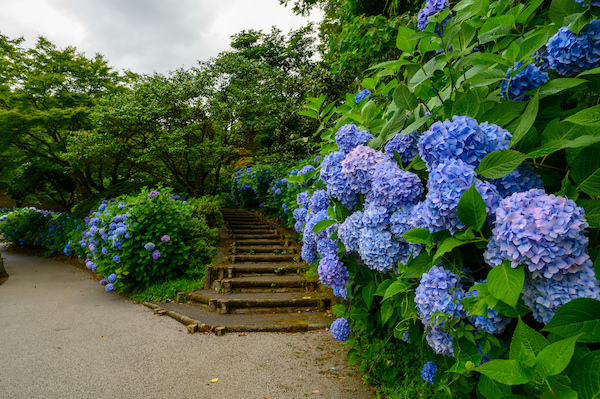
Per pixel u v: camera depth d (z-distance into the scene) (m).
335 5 9.08
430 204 1.17
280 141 11.45
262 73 13.83
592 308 0.87
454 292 1.33
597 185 1.04
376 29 4.71
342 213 2.11
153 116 11.54
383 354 2.67
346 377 3.04
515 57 1.27
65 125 12.73
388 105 2.31
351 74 7.20
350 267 2.30
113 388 2.92
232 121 13.38
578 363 0.72
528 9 1.40
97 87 14.71
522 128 1.10
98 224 7.00
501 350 1.26
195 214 9.50
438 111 1.67
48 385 2.97
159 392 2.85
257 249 8.06
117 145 11.62
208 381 3.03
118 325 4.65
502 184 1.21
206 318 4.85
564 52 1.15
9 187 18.73
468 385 1.47
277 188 9.94
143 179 15.30
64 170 14.95
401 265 1.61
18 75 13.09
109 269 6.57
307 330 4.36
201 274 6.79
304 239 2.82
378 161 1.82
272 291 5.97
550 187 1.25
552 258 0.91
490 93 1.53
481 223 1.06
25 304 5.82
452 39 1.65
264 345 3.87
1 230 15.88
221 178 15.85
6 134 12.12
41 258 12.46
